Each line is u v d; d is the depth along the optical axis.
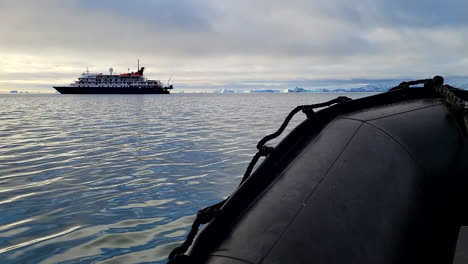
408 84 1.62
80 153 9.27
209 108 36.88
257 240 0.89
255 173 1.12
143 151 9.41
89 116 25.38
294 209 0.96
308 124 1.30
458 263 1.44
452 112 1.42
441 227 1.08
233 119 21.22
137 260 3.35
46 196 5.38
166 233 3.96
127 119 22.11
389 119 1.28
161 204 4.95
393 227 0.95
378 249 0.90
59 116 25.61
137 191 5.57
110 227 4.13
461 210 1.17
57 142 11.62
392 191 1.02
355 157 1.10
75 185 5.98
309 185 1.03
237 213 1.02
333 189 1.01
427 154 1.17
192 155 8.69
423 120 1.32
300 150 1.21
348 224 0.92
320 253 0.85
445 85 1.64
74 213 4.62
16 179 6.45
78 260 3.36
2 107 41.44
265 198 1.03
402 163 1.11
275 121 19.33
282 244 0.87
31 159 8.52
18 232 4.02
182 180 6.19
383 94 1.51
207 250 0.92
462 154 1.26
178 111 31.25
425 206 1.05
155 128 16.02
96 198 5.25
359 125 1.24
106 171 6.99
